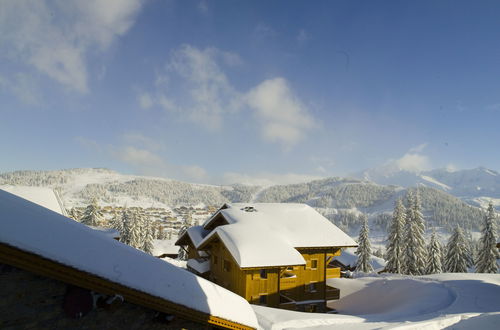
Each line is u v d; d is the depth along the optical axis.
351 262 55.25
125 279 5.96
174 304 6.60
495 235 45.12
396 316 19.19
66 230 5.66
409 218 47.84
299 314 17.42
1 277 4.93
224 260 24.58
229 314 7.79
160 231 127.69
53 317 5.39
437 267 49.03
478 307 20.78
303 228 27.94
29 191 25.28
